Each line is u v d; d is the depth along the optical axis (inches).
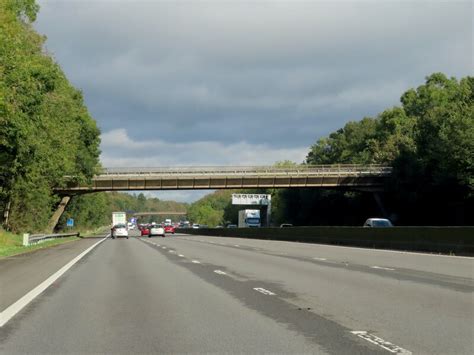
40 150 2034.9
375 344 310.8
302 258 1023.0
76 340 330.6
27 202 2518.5
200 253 1239.5
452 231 1083.9
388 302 463.8
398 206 3553.2
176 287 588.4
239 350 300.2
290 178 3289.9
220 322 382.3
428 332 342.0
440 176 2957.7
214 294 528.4
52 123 2187.5
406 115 4574.3
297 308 438.3
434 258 965.2
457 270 736.3
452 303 455.2
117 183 3189.0
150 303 474.9
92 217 5506.9
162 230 3245.6
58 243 2176.4
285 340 323.6
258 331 350.3
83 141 3112.7
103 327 370.0
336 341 319.6
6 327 372.8
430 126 3361.2
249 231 2674.7
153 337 336.2
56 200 3024.1
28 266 912.9
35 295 535.5
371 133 4960.6
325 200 4512.8
